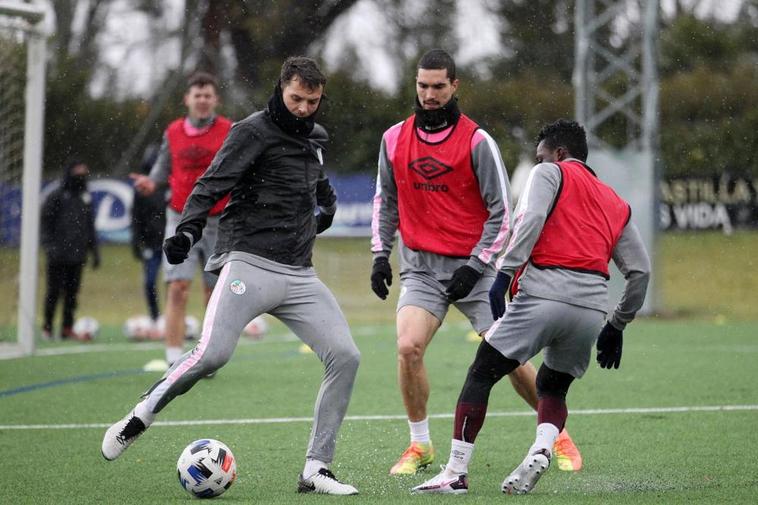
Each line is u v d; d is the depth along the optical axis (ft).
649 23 209.77
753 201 275.39
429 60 67.56
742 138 291.17
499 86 308.40
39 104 141.69
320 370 126.93
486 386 60.29
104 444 60.08
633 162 212.84
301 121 60.64
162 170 109.29
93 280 269.44
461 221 69.15
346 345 61.57
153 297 172.55
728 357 139.85
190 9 299.79
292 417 91.04
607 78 283.59
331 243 281.33
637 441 79.00
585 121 213.05
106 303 246.06
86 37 307.17
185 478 58.39
